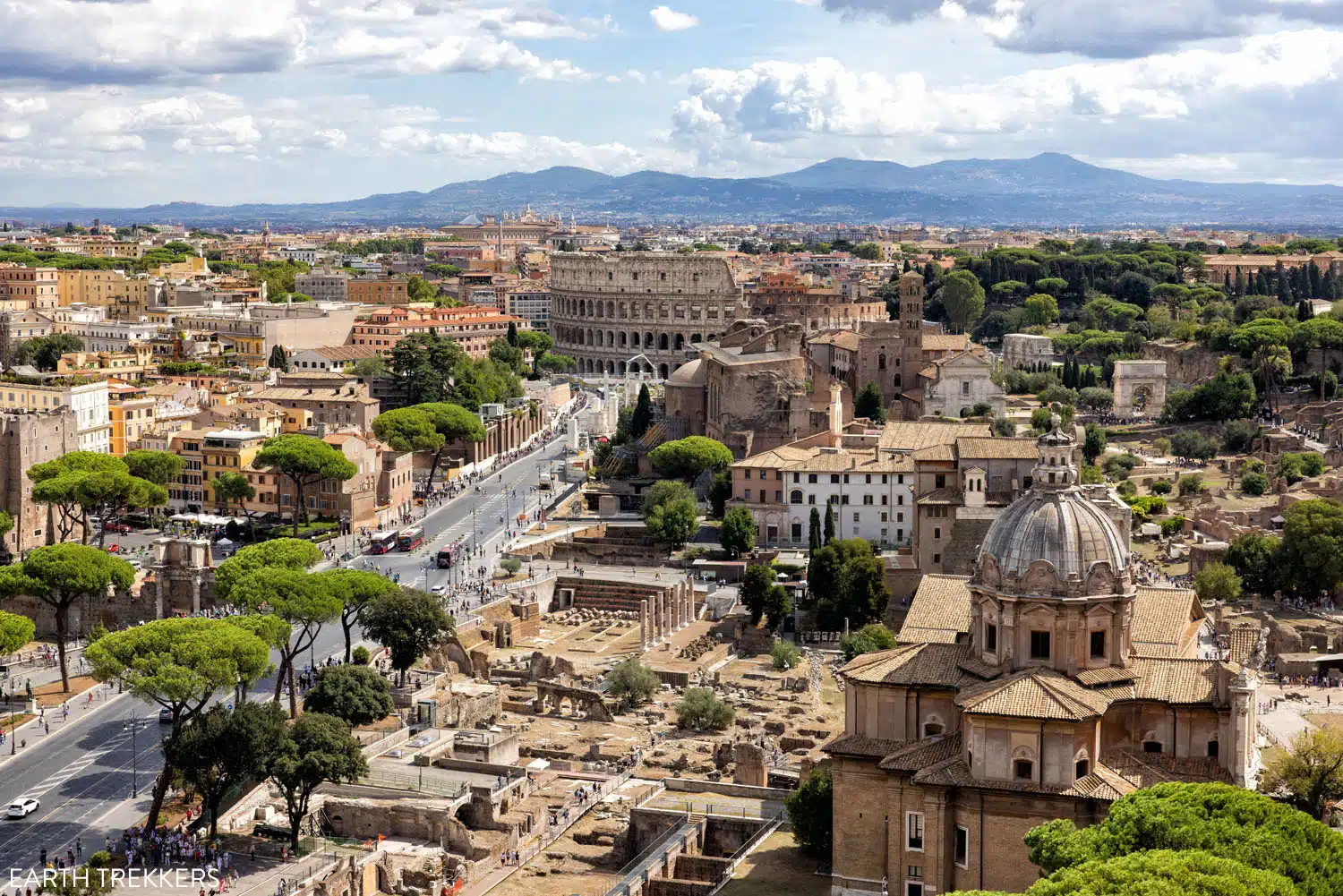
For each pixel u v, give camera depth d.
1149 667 164.38
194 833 197.25
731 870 179.88
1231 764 158.88
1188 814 140.12
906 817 162.25
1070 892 124.56
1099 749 160.25
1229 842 136.38
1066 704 154.25
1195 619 178.75
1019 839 155.38
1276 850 135.25
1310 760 185.75
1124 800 145.88
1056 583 160.75
